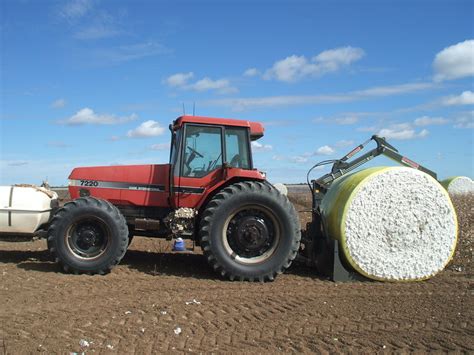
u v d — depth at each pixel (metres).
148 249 8.98
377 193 6.62
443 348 4.32
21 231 7.35
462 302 5.66
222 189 7.11
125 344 4.28
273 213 6.75
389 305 5.54
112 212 6.81
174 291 6.01
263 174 7.52
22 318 4.87
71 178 7.56
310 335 4.59
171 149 7.53
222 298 5.73
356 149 8.09
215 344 4.35
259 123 7.42
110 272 6.92
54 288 6.02
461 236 9.15
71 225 6.77
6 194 7.38
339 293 6.05
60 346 4.19
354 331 4.71
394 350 4.28
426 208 6.70
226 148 7.20
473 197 18.80
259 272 6.64
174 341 4.38
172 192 7.11
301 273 7.27
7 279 6.42
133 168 7.51
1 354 4.00
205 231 6.66
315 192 8.03
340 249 6.69
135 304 5.39
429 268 6.72
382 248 6.66
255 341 4.43
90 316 4.96
